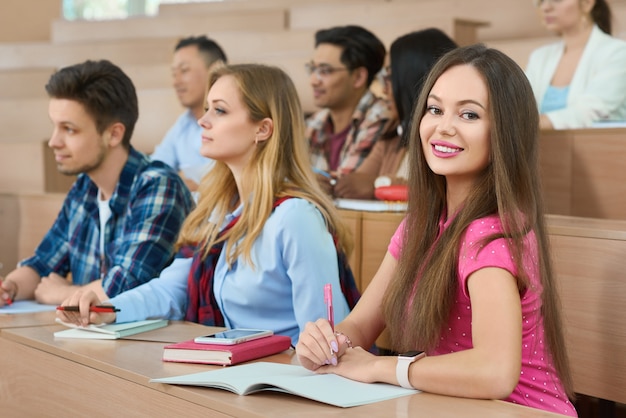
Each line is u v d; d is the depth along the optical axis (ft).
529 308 4.42
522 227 4.33
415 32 8.70
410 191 4.86
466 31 13.05
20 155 11.50
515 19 14.67
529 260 4.33
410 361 4.07
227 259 5.94
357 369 4.24
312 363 4.38
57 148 7.06
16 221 9.81
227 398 3.91
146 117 13.99
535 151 4.54
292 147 6.07
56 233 7.65
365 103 10.01
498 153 4.39
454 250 4.42
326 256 5.77
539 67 10.64
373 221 7.22
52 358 5.06
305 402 3.85
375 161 9.54
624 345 5.42
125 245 6.95
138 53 17.99
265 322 5.93
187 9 19.44
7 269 9.95
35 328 5.64
